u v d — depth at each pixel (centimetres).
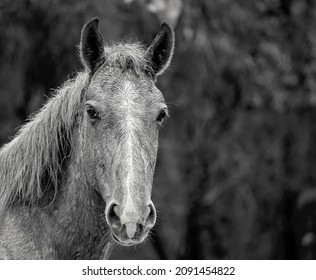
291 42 1515
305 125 1538
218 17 1407
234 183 1544
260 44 1473
